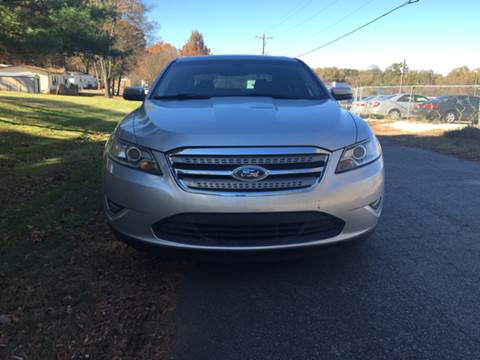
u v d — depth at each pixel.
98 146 10.42
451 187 6.60
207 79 4.66
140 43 60.00
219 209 2.97
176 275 3.58
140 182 3.10
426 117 20.02
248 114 3.43
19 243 4.12
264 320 2.96
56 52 14.31
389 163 8.87
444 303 3.16
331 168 3.10
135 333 2.79
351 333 2.81
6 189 6.00
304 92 4.53
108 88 58.22
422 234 4.51
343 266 3.76
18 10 12.66
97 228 4.55
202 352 2.63
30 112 17.27
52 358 2.53
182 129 3.14
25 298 3.14
